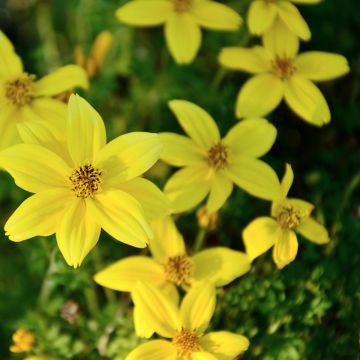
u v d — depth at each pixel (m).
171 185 0.27
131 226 0.24
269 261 0.29
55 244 0.28
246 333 0.28
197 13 0.29
